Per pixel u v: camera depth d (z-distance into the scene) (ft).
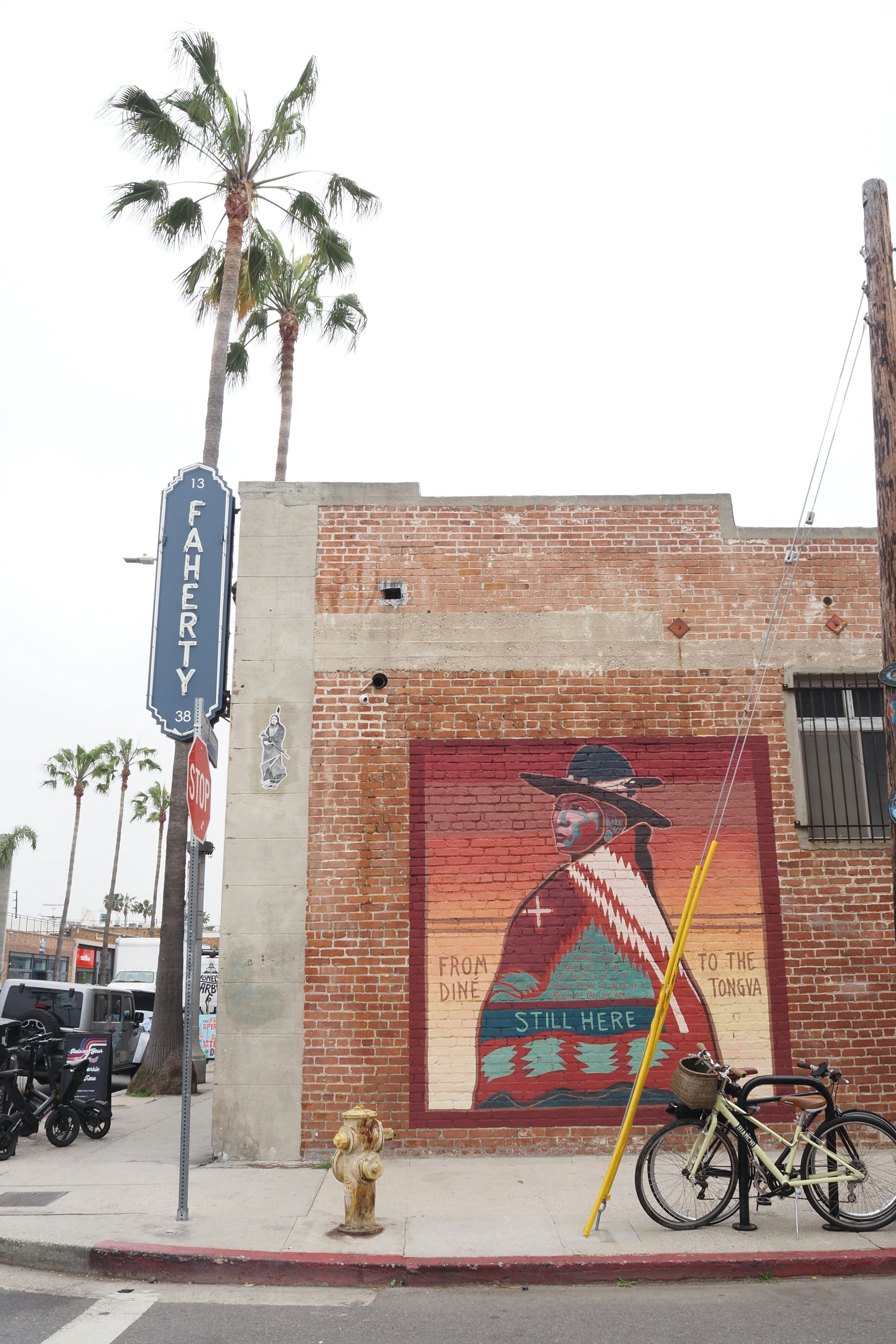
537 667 32.89
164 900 56.85
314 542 33.81
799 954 31.27
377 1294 19.49
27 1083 33.83
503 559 33.65
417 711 32.58
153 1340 16.70
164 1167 29.32
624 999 30.73
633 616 33.32
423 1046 30.27
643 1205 22.47
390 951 30.91
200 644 32.78
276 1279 20.13
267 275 68.80
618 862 31.63
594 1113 29.91
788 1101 23.17
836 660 33.22
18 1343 16.51
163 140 59.57
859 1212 22.63
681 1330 17.15
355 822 31.78
